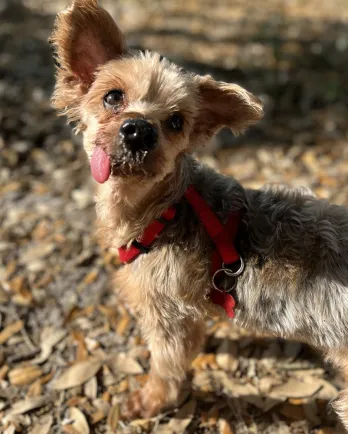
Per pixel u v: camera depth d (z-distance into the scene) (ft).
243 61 3.45
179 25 4.17
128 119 1.12
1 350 1.60
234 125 1.29
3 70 3.06
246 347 1.66
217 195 1.32
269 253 1.25
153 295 1.30
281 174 2.40
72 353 1.61
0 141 2.45
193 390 1.54
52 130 2.59
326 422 1.48
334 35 3.86
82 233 2.01
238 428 1.45
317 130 2.76
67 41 1.22
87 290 1.80
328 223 1.27
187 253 1.26
